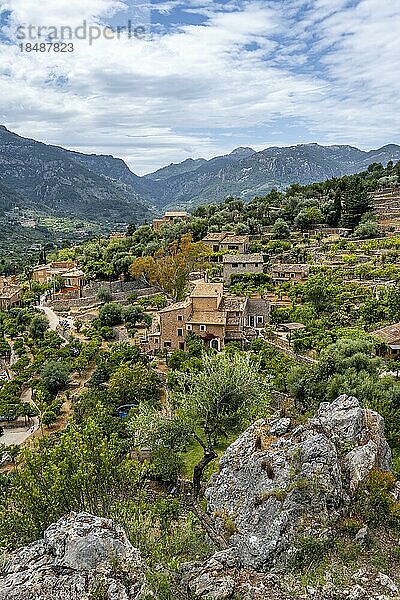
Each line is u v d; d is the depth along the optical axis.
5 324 125.75
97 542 19.20
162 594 18.84
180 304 83.62
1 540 23.23
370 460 25.69
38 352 97.12
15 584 17.73
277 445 27.73
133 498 27.39
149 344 82.31
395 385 46.59
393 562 21.27
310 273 108.44
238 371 40.31
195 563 22.39
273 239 146.12
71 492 24.48
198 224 162.50
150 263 125.62
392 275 97.56
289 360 61.84
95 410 54.34
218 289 86.81
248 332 78.31
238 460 28.45
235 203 198.88
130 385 60.84
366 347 55.78
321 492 23.48
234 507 25.88
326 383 49.56
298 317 82.44
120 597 17.31
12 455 57.97
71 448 26.67
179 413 40.44
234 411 39.78
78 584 17.70
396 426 38.53
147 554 22.78
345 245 126.94
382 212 159.50
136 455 42.19
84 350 88.94
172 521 30.25
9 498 25.58
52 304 135.75
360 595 19.67
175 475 38.69
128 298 126.31
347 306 84.62
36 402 75.75
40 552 19.33
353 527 22.58
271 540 22.38
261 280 110.44
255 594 20.16
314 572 21.00
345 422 28.30
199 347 72.25
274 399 51.72
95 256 164.75
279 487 24.55
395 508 23.16
